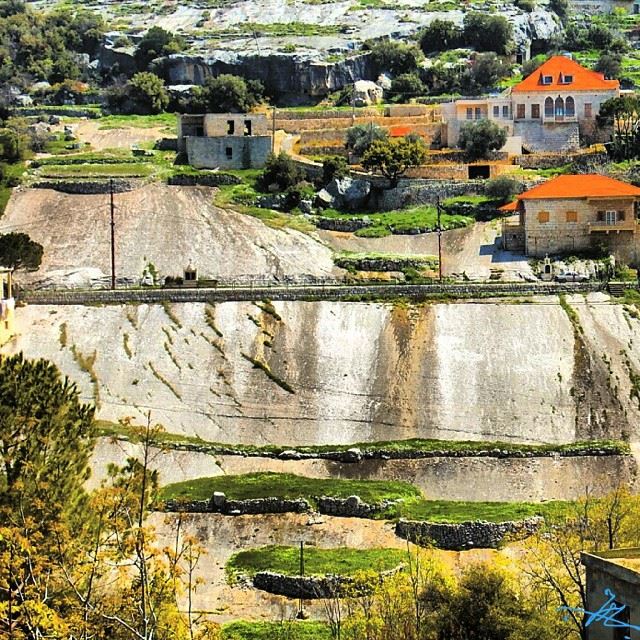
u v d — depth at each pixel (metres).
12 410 157.12
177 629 146.00
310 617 190.62
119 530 145.62
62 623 131.62
